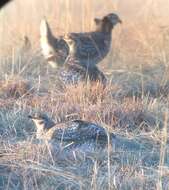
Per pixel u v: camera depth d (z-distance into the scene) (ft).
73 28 104.78
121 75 87.40
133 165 59.00
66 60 89.71
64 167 58.54
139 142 65.10
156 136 65.87
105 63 95.96
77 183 55.67
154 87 82.33
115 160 60.34
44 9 112.06
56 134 62.85
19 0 110.63
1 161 58.65
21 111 71.05
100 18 106.52
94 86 77.87
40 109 72.13
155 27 101.45
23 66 89.20
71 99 74.90
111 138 63.67
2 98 77.10
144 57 92.48
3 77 84.07
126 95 79.97
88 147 62.39
